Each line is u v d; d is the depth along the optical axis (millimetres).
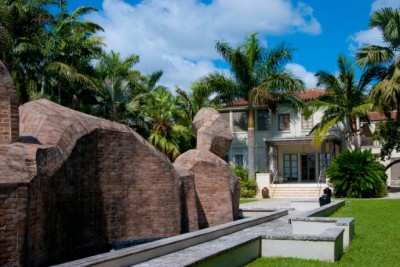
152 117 34875
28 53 26641
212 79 33344
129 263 7574
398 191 32844
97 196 10758
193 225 13547
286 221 15906
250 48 33500
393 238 11844
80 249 9930
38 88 28438
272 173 36094
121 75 34031
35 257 7855
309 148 37844
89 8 29766
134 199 11789
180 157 15531
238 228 13234
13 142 8492
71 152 9750
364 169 27641
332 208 18078
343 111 32125
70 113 11008
